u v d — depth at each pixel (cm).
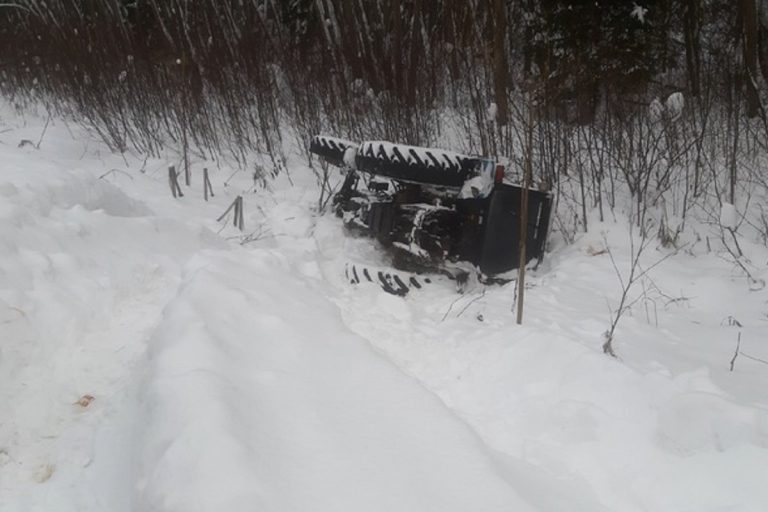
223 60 1122
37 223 421
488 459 226
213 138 1006
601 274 561
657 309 491
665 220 659
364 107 1013
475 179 542
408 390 270
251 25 1241
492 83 959
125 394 293
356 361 293
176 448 207
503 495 205
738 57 955
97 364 324
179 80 1063
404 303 473
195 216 690
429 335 424
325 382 271
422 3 1229
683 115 794
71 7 1359
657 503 237
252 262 432
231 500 183
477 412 320
